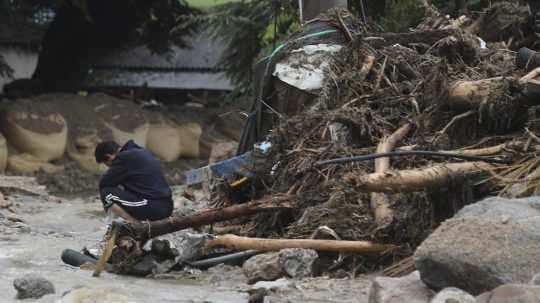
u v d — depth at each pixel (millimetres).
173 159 43719
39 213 22719
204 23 38938
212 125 47438
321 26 16656
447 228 9148
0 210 21953
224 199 15664
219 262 13711
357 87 15445
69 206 24859
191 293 11578
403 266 12023
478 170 12648
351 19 16844
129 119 41656
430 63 15523
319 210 13508
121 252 13234
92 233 18562
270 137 15172
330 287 11680
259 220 14789
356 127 14789
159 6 46688
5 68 45531
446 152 12820
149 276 13188
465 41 16094
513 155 12914
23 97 45562
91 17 46469
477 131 14203
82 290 10875
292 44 16562
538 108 13500
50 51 48625
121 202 14109
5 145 35344
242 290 11805
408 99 14883
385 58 15742
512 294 7715
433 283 9000
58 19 47969
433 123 14375
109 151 14711
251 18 34031
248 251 13695
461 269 8758
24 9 45812
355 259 12906
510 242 8719
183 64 58500
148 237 13375
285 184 14586
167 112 47125
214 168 15641
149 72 58188
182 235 16000
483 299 8023
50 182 35125
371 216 13328
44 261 14297
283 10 30125
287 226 14398
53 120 37719
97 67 56031
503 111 13641
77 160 38469
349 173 12664
